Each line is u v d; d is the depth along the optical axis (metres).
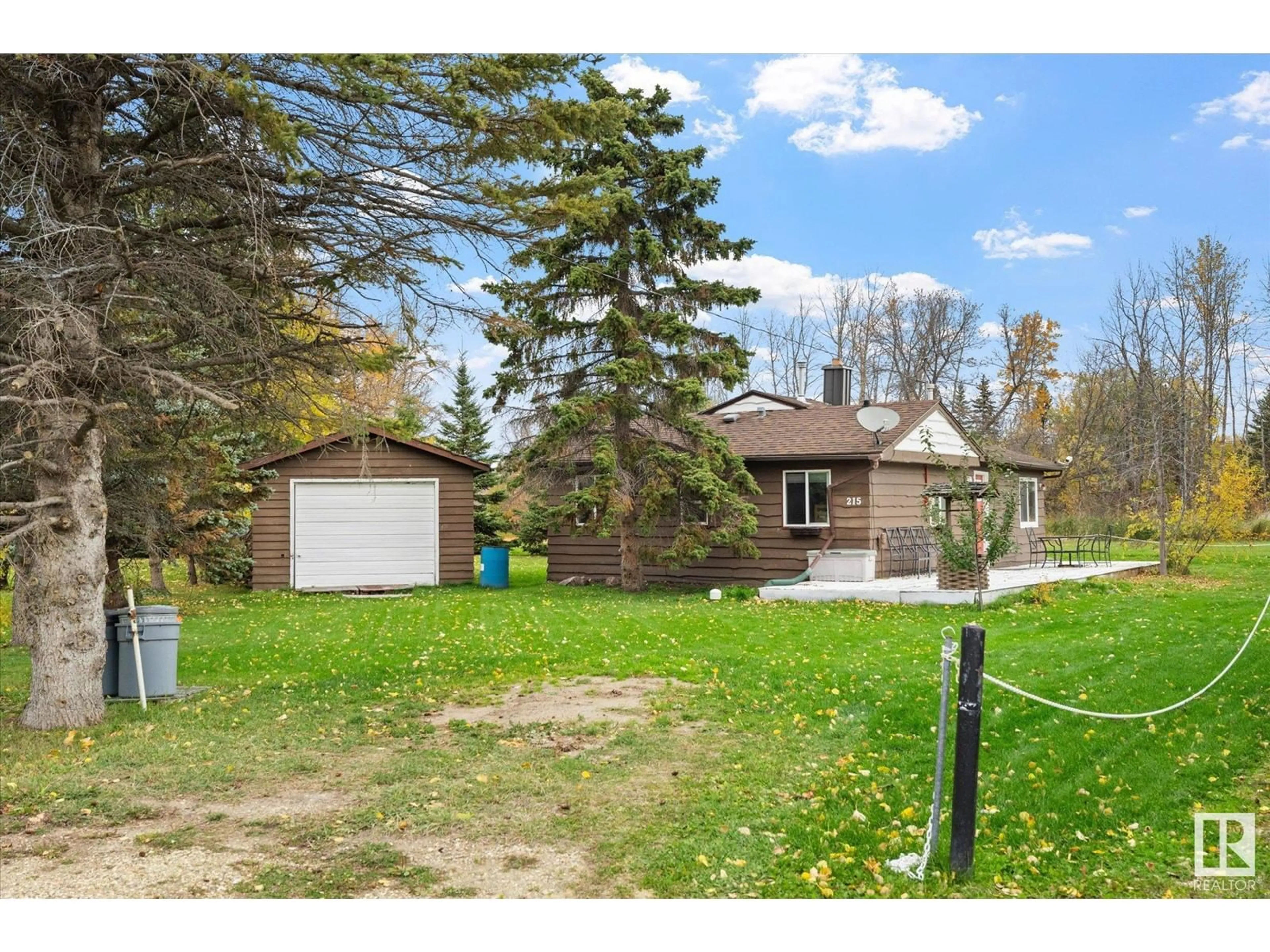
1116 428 40.53
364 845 5.21
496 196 7.70
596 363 19.75
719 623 13.77
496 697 9.19
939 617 14.02
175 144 8.55
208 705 8.86
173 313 8.11
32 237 6.99
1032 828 5.33
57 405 7.08
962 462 20.05
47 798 6.04
